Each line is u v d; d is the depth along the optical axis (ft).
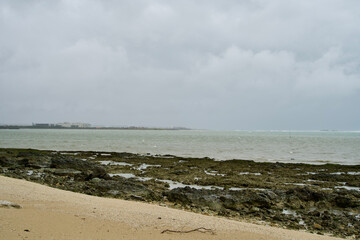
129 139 378.73
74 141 304.71
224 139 410.11
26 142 273.13
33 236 22.63
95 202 38.14
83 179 70.38
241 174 92.32
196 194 52.70
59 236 23.44
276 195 55.26
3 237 21.56
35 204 32.83
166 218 32.12
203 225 30.53
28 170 87.35
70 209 32.24
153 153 176.55
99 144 260.42
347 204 52.60
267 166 112.68
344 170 106.52
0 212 27.17
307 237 31.24
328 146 267.59
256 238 27.99
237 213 46.14
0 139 327.26
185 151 193.57
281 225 40.57
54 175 79.41
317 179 85.20
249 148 229.66
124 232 26.25
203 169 102.22
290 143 318.04
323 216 45.93
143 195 54.80
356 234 38.50
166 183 72.43
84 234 24.66
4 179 48.62
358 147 253.24
